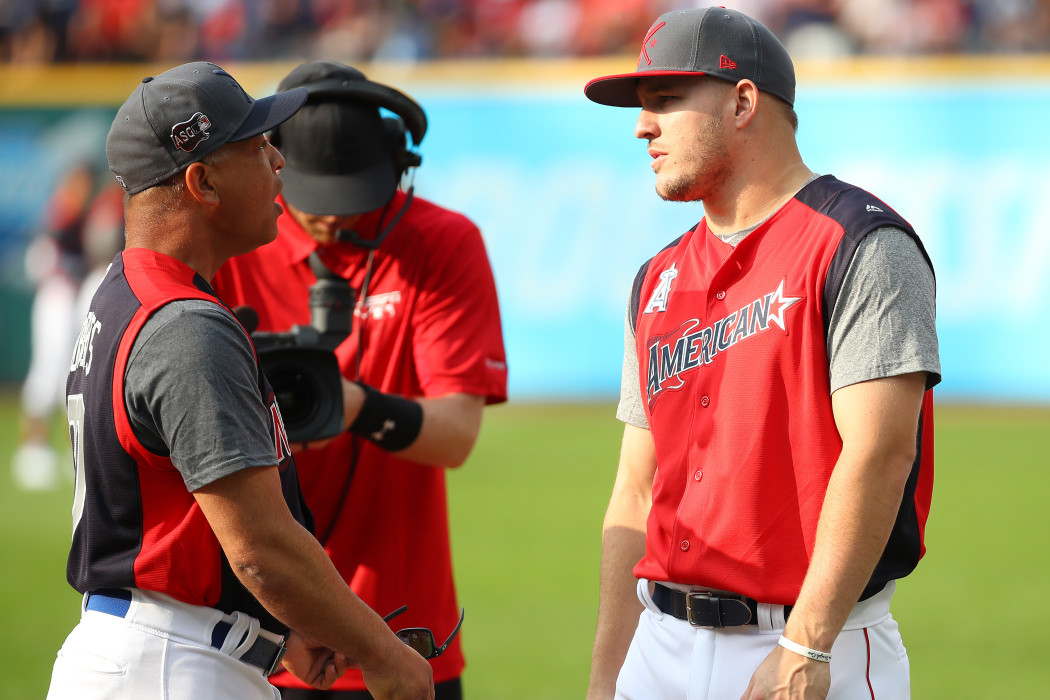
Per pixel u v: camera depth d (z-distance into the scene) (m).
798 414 8.43
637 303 9.87
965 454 38.91
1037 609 22.14
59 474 37.66
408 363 11.91
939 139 47.22
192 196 7.96
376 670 8.16
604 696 9.74
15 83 51.47
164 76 8.04
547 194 50.19
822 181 8.74
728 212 9.01
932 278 8.33
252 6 55.81
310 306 10.98
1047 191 46.19
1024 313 46.56
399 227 11.76
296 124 11.01
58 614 21.59
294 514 8.41
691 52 8.73
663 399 9.23
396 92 11.27
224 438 7.32
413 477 11.66
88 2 53.72
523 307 50.38
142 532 7.74
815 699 7.90
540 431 44.47
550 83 50.09
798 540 8.45
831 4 54.00
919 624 21.25
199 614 7.87
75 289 37.62
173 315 7.45
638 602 10.00
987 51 51.84
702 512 8.76
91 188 51.31
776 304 8.46
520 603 22.66
